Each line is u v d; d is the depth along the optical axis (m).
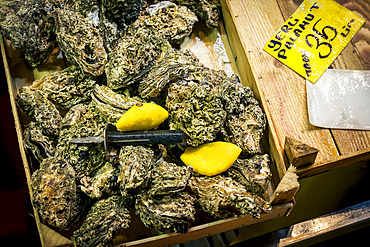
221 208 0.42
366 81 0.50
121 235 0.45
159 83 0.46
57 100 0.48
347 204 0.58
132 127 0.43
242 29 0.54
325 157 0.47
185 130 0.44
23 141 0.46
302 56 0.52
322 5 0.54
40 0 0.50
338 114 0.49
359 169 0.60
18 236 0.56
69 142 0.43
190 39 0.56
